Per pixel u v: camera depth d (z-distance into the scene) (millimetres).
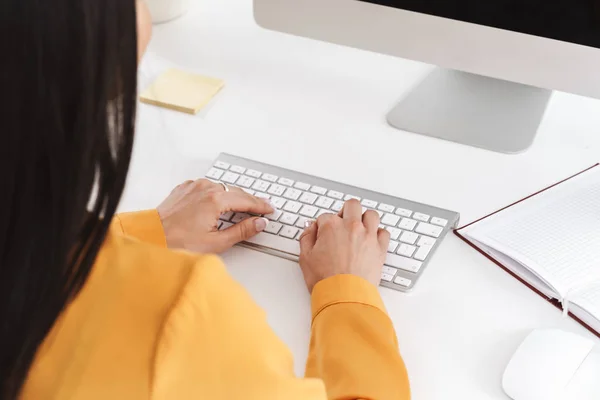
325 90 1036
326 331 635
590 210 797
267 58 1109
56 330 391
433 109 976
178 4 1191
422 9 859
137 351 385
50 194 331
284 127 965
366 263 708
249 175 865
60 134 320
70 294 372
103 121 339
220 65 1093
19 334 353
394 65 1085
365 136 945
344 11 904
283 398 414
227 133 956
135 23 340
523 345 644
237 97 1025
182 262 413
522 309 703
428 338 676
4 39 296
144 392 380
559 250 744
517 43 832
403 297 717
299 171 887
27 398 401
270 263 760
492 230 783
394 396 580
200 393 394
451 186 859
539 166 887
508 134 926
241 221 780
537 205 816
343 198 823
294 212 810
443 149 918
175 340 386
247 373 402
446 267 750
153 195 848
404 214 799
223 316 403
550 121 969
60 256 346
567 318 694
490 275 740
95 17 314
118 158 362
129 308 394
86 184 344
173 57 1110
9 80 301
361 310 650
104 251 409
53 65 307
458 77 1017
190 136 950
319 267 711
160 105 999
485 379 638
